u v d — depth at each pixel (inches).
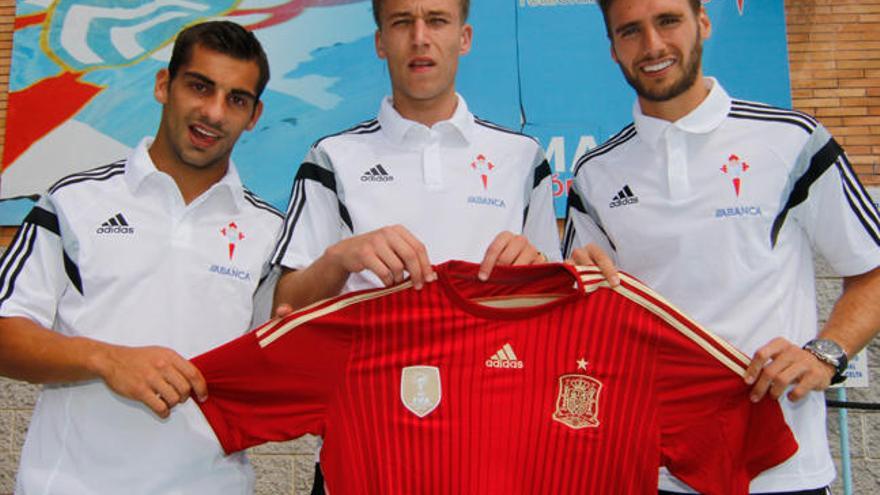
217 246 72.0
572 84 129.4
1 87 141.1
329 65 134.0
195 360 59.6
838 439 126.7
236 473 70.1
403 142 73.7
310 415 60.3
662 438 59.0
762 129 70.1
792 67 132.0
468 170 73.4
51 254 68.6
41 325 66.4
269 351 59.7
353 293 60.8
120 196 70.8
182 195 73.0
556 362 60.9
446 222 71.3
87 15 137.6
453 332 61.1
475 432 60.4
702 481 58.1
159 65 136.3
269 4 135.6
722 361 58.0
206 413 60.1
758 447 57.8
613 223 74.3
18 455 133.9
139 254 69.1
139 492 65.6
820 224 68.7
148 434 66.7
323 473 60.4
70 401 67.4
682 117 71.2
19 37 138.0
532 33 131.0
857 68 131.3
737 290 67.5
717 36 128.5
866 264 66.4
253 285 72.9
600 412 59.9
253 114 75.4
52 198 70.1
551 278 62.9
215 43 69.0
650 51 67.2
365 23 134.6
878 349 127.0
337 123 132.7
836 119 130.5
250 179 131.9
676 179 70.4
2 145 139.5
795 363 56.9
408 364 60.8
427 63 68.8
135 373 57.9
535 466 60.1
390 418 60.2
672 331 59.1
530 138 78.8
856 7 132.3
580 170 80.1
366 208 72.0
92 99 135.9
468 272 61.4
